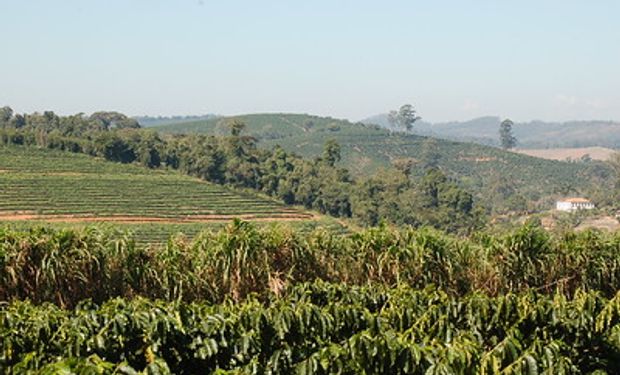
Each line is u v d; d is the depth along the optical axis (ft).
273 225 50.70
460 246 52.60
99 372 22.13
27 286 42.50
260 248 47.78
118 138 342.23
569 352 29.91
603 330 35.17
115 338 28.78
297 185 304.30
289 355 28.19
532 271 51.42
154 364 23.66
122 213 265.75
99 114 493.36
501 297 34.68
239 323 30.73
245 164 319.06
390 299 37.27
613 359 33.96
